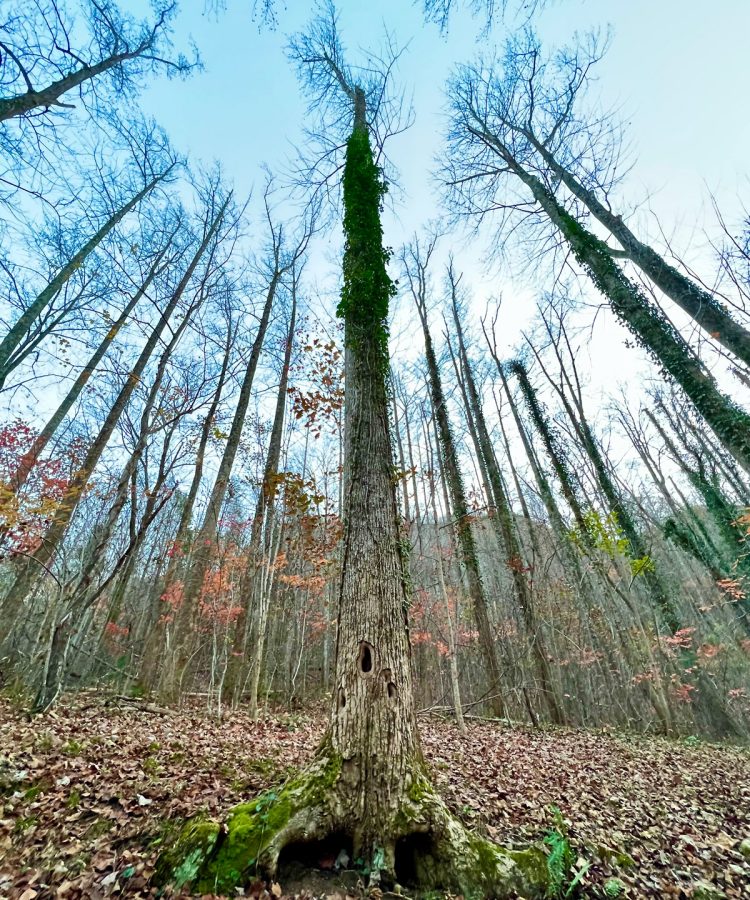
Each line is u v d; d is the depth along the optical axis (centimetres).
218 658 1498
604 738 1023
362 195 710
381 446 498
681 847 429
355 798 312
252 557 1268
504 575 1952
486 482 1645
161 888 281
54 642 677
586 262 993
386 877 282
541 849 344
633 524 1577
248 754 567
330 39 1171
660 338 841
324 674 1551
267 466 1297
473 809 425
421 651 1627
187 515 1243
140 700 940
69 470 1040
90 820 359
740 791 649
